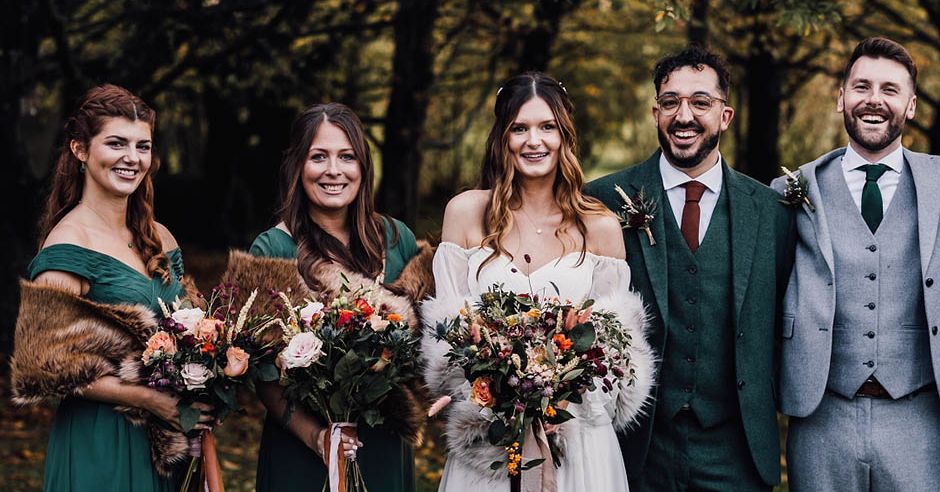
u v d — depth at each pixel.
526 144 3.64
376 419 3.42
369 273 3.72
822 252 3.66
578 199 3.72
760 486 3.72
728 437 3.71
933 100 8.88
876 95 3.61
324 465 3.60
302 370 3.37
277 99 9.75
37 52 8.39
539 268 3.67
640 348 3.57
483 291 3.62
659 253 3.73
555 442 3.49
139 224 3.51
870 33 9.62
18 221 8.55
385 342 3.38
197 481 3.42
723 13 8.15
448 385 3.53
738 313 3.66
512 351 3.28
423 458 7.02
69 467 3.26
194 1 7.98
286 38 8.40
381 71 10.45
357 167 3.71
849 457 3.62
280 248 3.66
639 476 3.74
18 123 8.53
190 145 18.47
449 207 3.77
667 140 3.74
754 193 3.79
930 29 10.33
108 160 3.33
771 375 3.72
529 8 8.63
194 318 3.28
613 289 3.68
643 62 12.98
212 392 3.32
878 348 3.58
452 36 9.21
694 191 3.78
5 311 8.57
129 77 8.18
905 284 3.59
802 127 14.77
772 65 9.62
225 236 15.61
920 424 3.59
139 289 3.38
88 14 8.95
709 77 3.71
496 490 3.52
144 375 3.27
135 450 3.30
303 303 3.54
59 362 3.16
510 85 3.71
